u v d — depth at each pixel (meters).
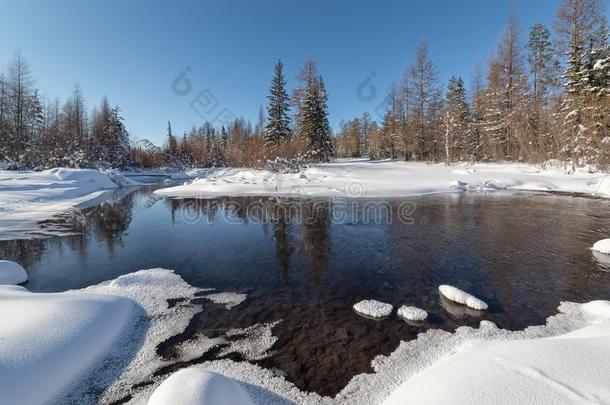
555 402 1.86
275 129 33.12
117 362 3.05
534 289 4.77
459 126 32.81
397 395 2.39
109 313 3.72
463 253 6.51
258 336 3.55
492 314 4.02
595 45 22.25
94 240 7.95
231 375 2.87
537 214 10.29
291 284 5.07
